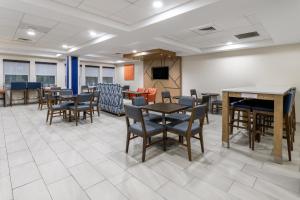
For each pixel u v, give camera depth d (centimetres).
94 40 596
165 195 193
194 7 300
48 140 359
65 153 298
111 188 205
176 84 866
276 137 265
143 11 354
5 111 673
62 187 205
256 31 482
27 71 900
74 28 476
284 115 277
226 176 230
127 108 286
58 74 993
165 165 259
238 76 671
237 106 331
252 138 315
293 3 274
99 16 380
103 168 250
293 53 549
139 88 985
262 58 611
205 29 468
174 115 379
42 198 187
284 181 219
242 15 365
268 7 289
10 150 307
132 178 225
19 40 615
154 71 964
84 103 556
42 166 253
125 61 1132
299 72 541
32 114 618
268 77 600
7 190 199
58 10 321
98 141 358
